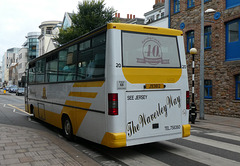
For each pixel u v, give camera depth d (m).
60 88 7.86
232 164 5.11
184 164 5.08
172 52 5.99
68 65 7.29
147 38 5.65
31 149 5.90
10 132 7.99
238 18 13.84
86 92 6.06
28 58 76.94
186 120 6.08
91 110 5.80
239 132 9.16
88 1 22.48
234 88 13.88
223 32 14.63
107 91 5.18
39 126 10.16
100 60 5.54
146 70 5.51
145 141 5.41
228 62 14.10
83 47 6.41
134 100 5.30
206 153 5.95
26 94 13.09
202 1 13.02
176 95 5.93
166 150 6.21
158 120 5.61
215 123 11.39
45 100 9.52
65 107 7.41
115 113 5.07
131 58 5.36
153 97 5.56
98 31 5.70
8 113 14.88
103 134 5.32
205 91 15.96
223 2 14.66
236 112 13.60
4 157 5.22
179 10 18.48
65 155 5.45
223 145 6.83
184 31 17.66
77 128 6.59
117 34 5.26
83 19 21.88
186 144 6.90
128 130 5.20
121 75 5.18
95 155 5.75
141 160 5.36
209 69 15.44
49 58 9.19
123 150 6.21
